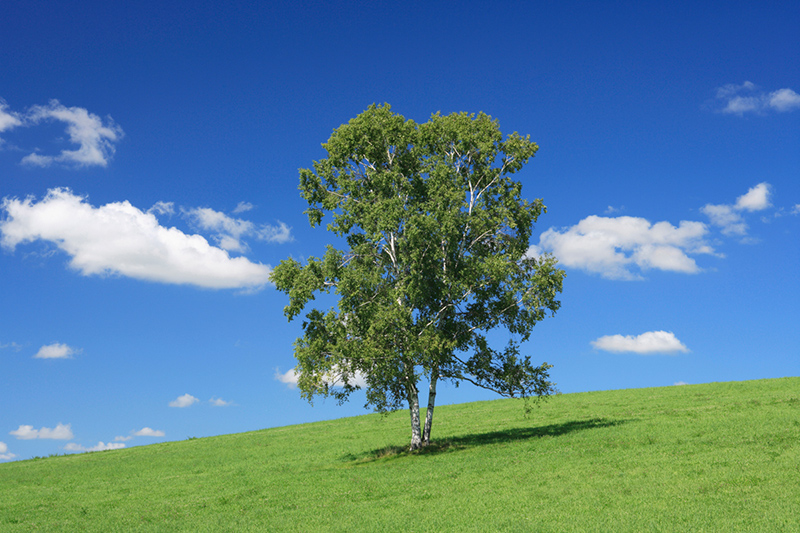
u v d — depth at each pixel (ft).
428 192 114.52
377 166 123.75
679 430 103.86
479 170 121.29
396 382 115.14
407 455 114.73
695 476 70.33
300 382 109.81
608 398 182.60
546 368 114.62
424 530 59.72
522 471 84.94
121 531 73.00
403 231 114.62
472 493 75.00
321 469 112.37
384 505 73.72
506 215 114.83
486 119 121.90
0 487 129.29
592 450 93.66
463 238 115.85
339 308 108.58
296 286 113.19
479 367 114.93
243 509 80.64
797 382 168.14
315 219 120.16
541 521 57.98
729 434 94.63
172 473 128.98
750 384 175.94
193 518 77.20
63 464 161.48
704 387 182.09
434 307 114.62
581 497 66.28
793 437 86.84
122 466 146.72
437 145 122.52
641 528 52.49
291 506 79.30
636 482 70.28
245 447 163.43
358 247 114.01
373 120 119.03
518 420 155.33
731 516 53.83
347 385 114.32
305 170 120.47
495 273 108.47
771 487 62.23
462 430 147.33
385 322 104.94
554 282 111.34
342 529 62.44
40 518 88.74
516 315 115.24
